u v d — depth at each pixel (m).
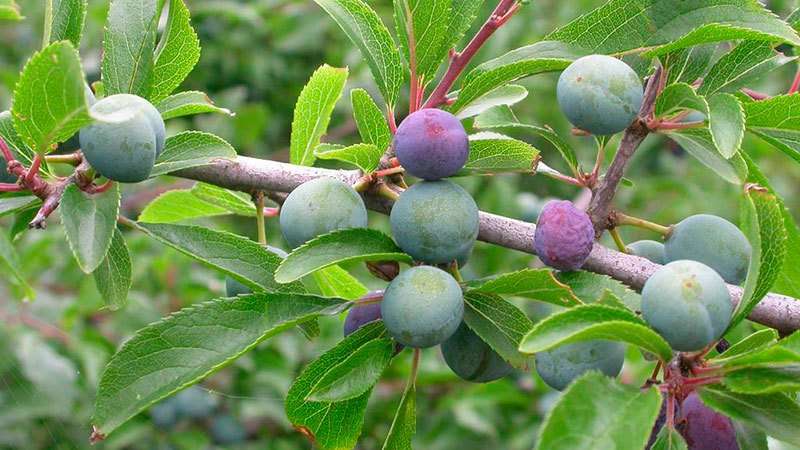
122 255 0.23
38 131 0.21
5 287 0.47
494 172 0.22
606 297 0.20
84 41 0.56
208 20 0.61
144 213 0.28
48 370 0.43
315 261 0.21
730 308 0.20
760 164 0.63
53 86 0.20
